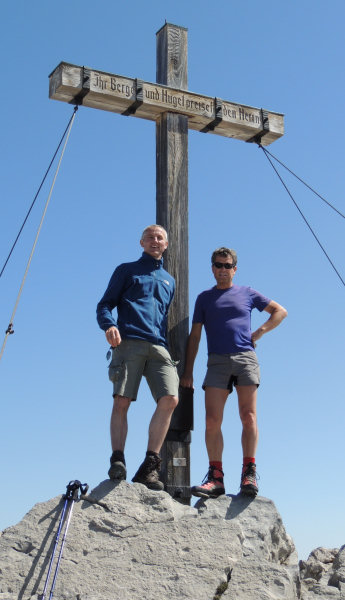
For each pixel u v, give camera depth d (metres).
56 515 5.96
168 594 5.62
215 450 6.68
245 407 6.66
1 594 5.56
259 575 5.80
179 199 7.77
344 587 5.93
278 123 8.49
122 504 6.03
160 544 5.86
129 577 5.69
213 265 6.99
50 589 5.60
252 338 6.93
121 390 6.21
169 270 7.54
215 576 5.73
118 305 6.56
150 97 7.77
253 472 6.48
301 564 7.97
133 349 6.33
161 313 6.57
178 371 7.25
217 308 6.91
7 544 5.82
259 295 7.07
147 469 6.25
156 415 6.35
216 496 6.54
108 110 7.82
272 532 6.20
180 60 8.16
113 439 6.17
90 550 5.80
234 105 8.27
